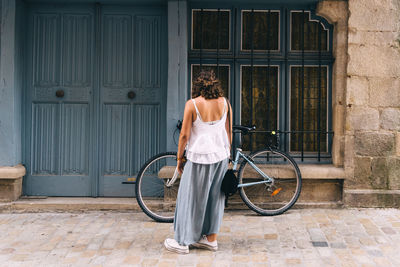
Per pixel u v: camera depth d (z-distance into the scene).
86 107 4.93
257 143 4.93
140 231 4.08
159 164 4.91
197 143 3.38
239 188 4.57
